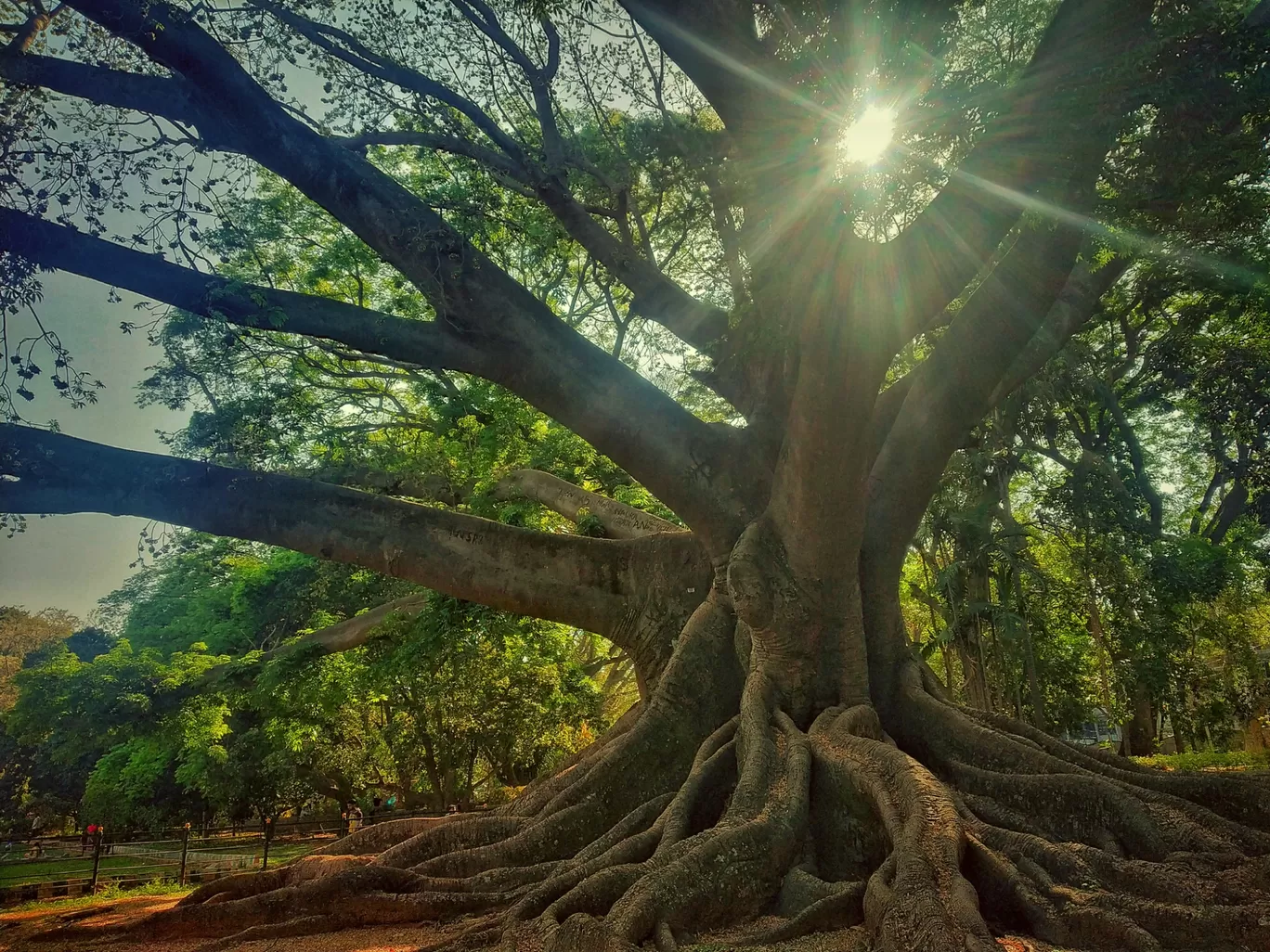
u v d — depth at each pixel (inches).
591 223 487.5
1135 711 1046.4
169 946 319.9
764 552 389.4
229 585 1246.9
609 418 441.1
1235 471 936.9
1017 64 354.6
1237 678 1115.3
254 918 327.6
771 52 334.0
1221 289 587.8
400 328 432.5
